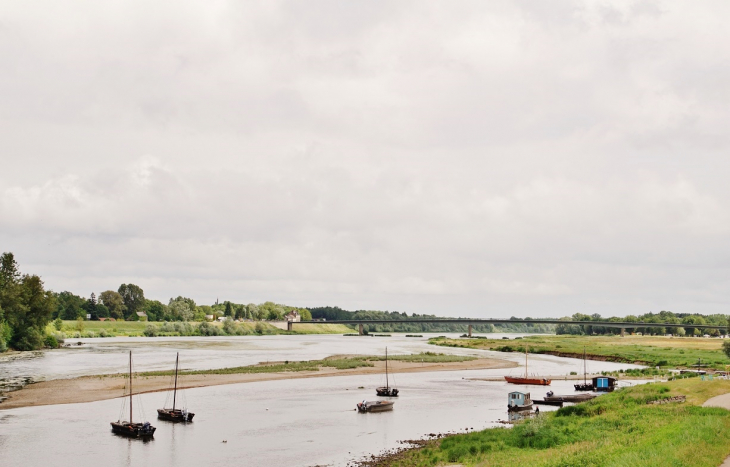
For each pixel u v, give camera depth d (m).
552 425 56.50
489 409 82.62
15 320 182.50
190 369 127.69
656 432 44.06
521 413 78.25
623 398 66.31
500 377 126.44
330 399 90.50
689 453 33.62
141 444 59.72
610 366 159.00
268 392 97.19
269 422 71.69
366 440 61.94
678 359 165.50
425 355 176.25
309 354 184.00
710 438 38.41
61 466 51.66
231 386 103.62
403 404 86.81
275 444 60.03
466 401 90.31
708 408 54.12
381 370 135.25
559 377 126.44
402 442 60.91
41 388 94.31
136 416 74.06
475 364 156.50
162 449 57.72
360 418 74.81
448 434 64.88
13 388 94.25
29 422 69.50
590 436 48.38
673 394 66.00
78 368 126.38
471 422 72.31
